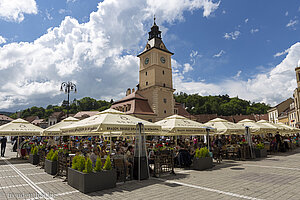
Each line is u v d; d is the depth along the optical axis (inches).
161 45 1833.2
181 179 365.7
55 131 672.4
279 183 325.1
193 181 348.5
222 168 476.1
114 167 371.9
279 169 450.0
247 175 390.0
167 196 267.0
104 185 304.5
